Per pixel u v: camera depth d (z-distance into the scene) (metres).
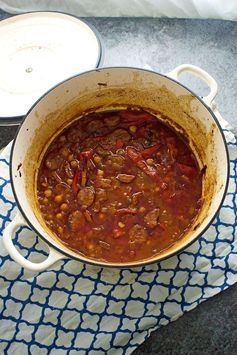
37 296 0.57
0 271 0.57
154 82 0.58
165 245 0.54
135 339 0.57
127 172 0.58
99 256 0.54
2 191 0.60
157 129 0.61
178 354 0.56
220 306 0.58
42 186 0.58
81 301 0.57
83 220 0.56
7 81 0.69
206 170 0.57
